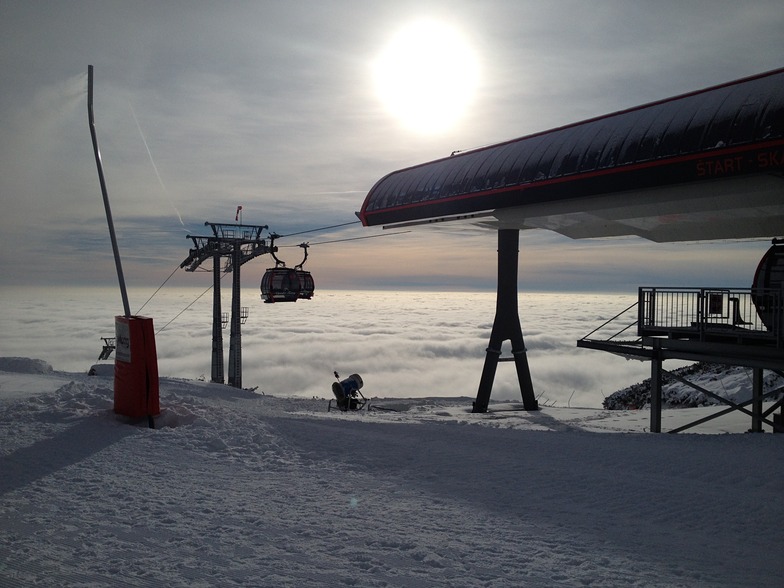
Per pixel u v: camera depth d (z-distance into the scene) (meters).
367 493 7.38
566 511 6.82
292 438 10.38
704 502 7.16
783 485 7.78
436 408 28.67
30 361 19.45
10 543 5.27
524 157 21.33
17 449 8.45
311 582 4.71
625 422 20.70
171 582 4.59
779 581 4.96
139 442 9.30
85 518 6.01
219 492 7.16
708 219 18.81
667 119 16.91
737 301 14.77
